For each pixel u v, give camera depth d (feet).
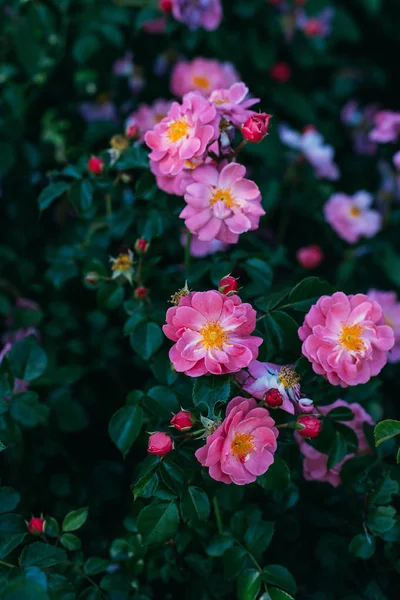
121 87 3.93
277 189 3.51
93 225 3.13
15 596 2.10
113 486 3.05
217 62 3.81
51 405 2.99
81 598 2.53
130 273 2.65
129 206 2.86
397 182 4.06
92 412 3.25
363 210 3.78
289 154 3.77
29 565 2.36
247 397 2.35
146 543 2.38
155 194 2.70
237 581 2.49
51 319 3.32
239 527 2.57
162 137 2.50
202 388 2.28
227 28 3.77
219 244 3.04
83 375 3.26
